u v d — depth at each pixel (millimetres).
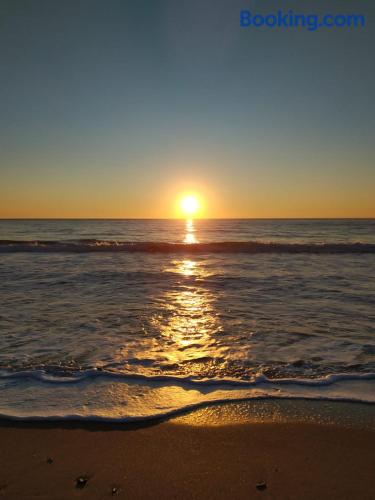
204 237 37656
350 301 6719
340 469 2129
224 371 3506
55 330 4879
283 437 2439
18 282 8820
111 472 2107
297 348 4180
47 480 2033
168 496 1928
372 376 3363
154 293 7492
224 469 2137
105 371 3463
